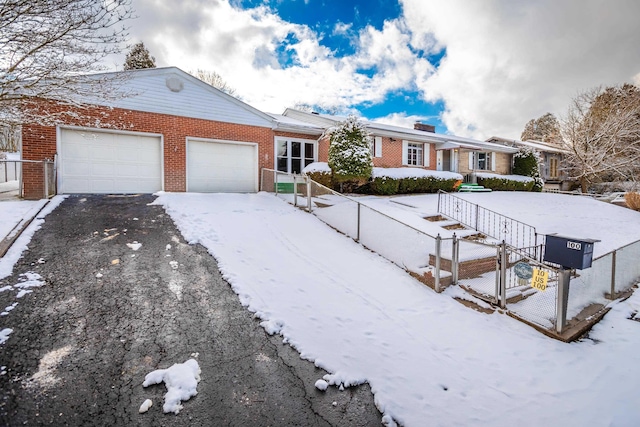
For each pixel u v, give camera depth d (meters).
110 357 3.18
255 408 2.78
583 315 4.86
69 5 5.08
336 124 13.11
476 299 5.24
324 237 7.59
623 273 6.11
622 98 24.62
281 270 5.61
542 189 22.97
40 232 6.03
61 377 2.86
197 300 4.40
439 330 4.34
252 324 4.00
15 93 5.56
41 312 3.74
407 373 3.43
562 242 4.44
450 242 6.19
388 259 6.70
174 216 7.72
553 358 3.85
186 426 2.52
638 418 2.93
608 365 3.75
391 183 14.10
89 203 8.33
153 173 11.00
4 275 4.41
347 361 3.52
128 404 2.67
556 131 30.45
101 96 7.43
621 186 24.42
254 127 12.97
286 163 14.04
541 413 2.98
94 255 5.34
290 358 3.48
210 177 12.11
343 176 12.26
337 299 4.89
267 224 7.96
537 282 4.60
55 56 5.41
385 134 16.94
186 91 11.49
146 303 4.19
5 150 14.46
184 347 3.46
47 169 8.56
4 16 4.70
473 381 3.39
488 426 2.81
